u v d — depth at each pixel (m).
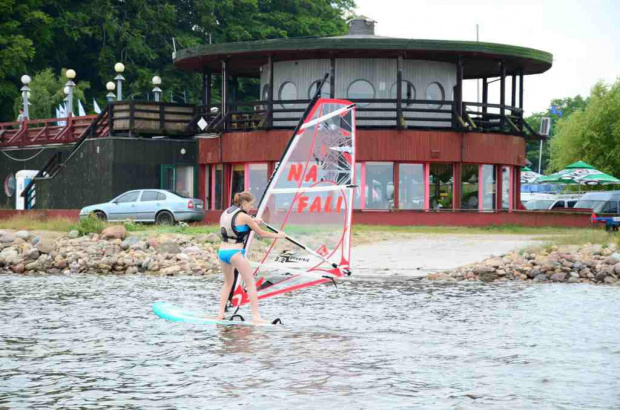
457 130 57.97
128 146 60.41
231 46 59.06
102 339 19.27
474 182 59.53
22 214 59.88
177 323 21.59
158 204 52.44
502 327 21.20
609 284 32.03
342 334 20.00
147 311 23.95
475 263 36.16
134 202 52.84
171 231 46.00
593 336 19.89
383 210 56.44
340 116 20.77
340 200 20.62
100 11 115.38
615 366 16.53
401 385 14.91
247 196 20.78
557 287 30.88
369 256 39.19
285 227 20.58
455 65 62.50
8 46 105.88
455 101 58.59
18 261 39.34
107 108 62.34
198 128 63.03
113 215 53.00
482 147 58.84
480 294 28.45
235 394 14.25
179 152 61.78
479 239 46.09
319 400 13.88
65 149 67.62
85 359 17.05
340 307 24.94
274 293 20.92
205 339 19.25
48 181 63.94
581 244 39.94
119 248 40.50
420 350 18.08
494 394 14.29
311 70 60.81
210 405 13.57
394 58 59.94
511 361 16.97
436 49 57.06
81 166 62.00
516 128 61.69
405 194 58.12
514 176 63.53
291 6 131.88
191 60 62.66
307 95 61.03
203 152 61.75
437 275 33.88
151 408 13.41
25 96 74.94
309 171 20.62
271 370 16.05
